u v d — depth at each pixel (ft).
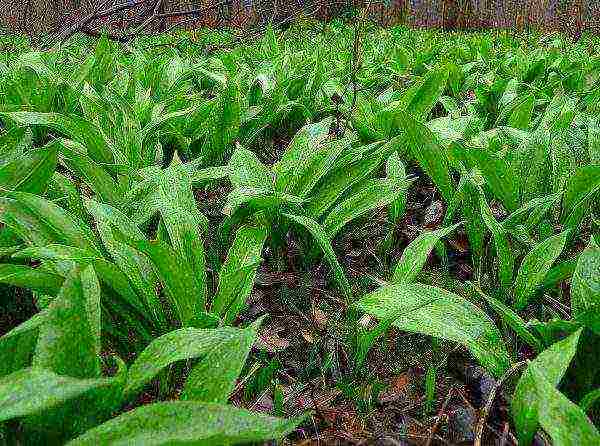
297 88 10.44
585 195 5.54
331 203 5.93
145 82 11.41
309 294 5.90
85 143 6.89
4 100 9.26
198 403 2.60
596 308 3.56
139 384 3.19
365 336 4.53
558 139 6.50
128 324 4.61
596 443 2.66
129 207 5.49
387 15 43.62
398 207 6.29
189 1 34.22
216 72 13.33
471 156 5.93
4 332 4.98
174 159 6.29
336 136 8.71
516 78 12.05
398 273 4.86
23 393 2.46
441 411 4.37
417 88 8.60
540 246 4.75
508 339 4.95
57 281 3.96
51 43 21.76
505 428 3.93
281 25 29.43
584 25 34.42
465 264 6.52
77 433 3.16
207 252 6.20
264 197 5.28
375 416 4.39
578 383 3.96
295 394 4.57
